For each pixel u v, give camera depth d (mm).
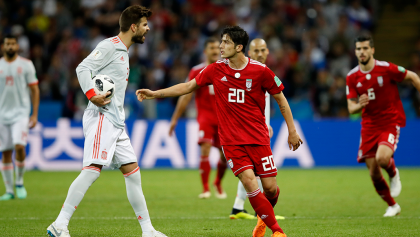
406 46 68125
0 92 27844
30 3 67438
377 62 23547
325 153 47375
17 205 25344
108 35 64375
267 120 20859
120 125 16578
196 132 46688
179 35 64250
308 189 32719
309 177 39719
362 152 24047
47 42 61594
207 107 29578
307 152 47281
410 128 47469
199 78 16859
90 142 16234
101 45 16453
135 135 46188
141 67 57531
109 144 16188
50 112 52094
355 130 47500
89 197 28953
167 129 46500
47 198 28234
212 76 16672
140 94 16844
